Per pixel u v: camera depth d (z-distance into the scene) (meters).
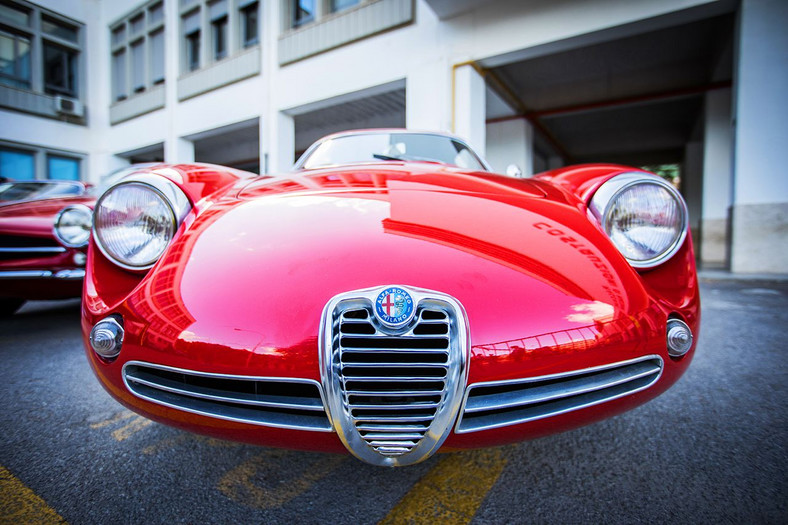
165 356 0.95
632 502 1.10
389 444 0.89
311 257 1.02
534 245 1.11
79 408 1.70
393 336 0.87
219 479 1.23
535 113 10.14
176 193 1.31
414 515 1.07
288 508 1.10
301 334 0.89
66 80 13.85
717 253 8.89
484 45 6.95
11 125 12.33
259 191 1.46
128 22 13.72
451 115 7.27
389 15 7.87
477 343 0.89
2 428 1.53
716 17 6.57
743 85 5.70
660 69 8.41
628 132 12.77
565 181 1.57
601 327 0.97
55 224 2.60
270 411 0.93
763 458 1.30
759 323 2.95
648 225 1.23
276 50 9.64
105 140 14.41
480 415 0.93
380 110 10.21
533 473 1.25
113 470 1.27
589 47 7.48
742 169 5.77
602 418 1.02
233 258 1.07
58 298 2.83
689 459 1.30
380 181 1.49
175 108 12.03
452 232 1.12
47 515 1.06
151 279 1.08
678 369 1.08
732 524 1.01
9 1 12.45
